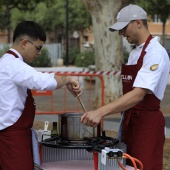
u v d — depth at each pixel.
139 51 3.69
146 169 3.64
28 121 3.39
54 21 39.03
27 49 3.40
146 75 3.50
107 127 9.57
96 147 3.35
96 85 12.09
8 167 3.33
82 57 29.30
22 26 3.40
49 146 3.48
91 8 11.85
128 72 3.69
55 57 35.81
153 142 3.66
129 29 3.64
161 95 3.71
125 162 3.53
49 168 3.52
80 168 3.54
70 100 14.04
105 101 11.90
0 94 3.30
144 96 3.59
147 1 24.16
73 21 37.34
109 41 11.88
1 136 3.34
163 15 25.28
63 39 48.75
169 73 3.99
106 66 11.98
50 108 12.29
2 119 3.31
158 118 3.69
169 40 42.91
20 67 3.26
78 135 3.49
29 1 20.22
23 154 3.33
